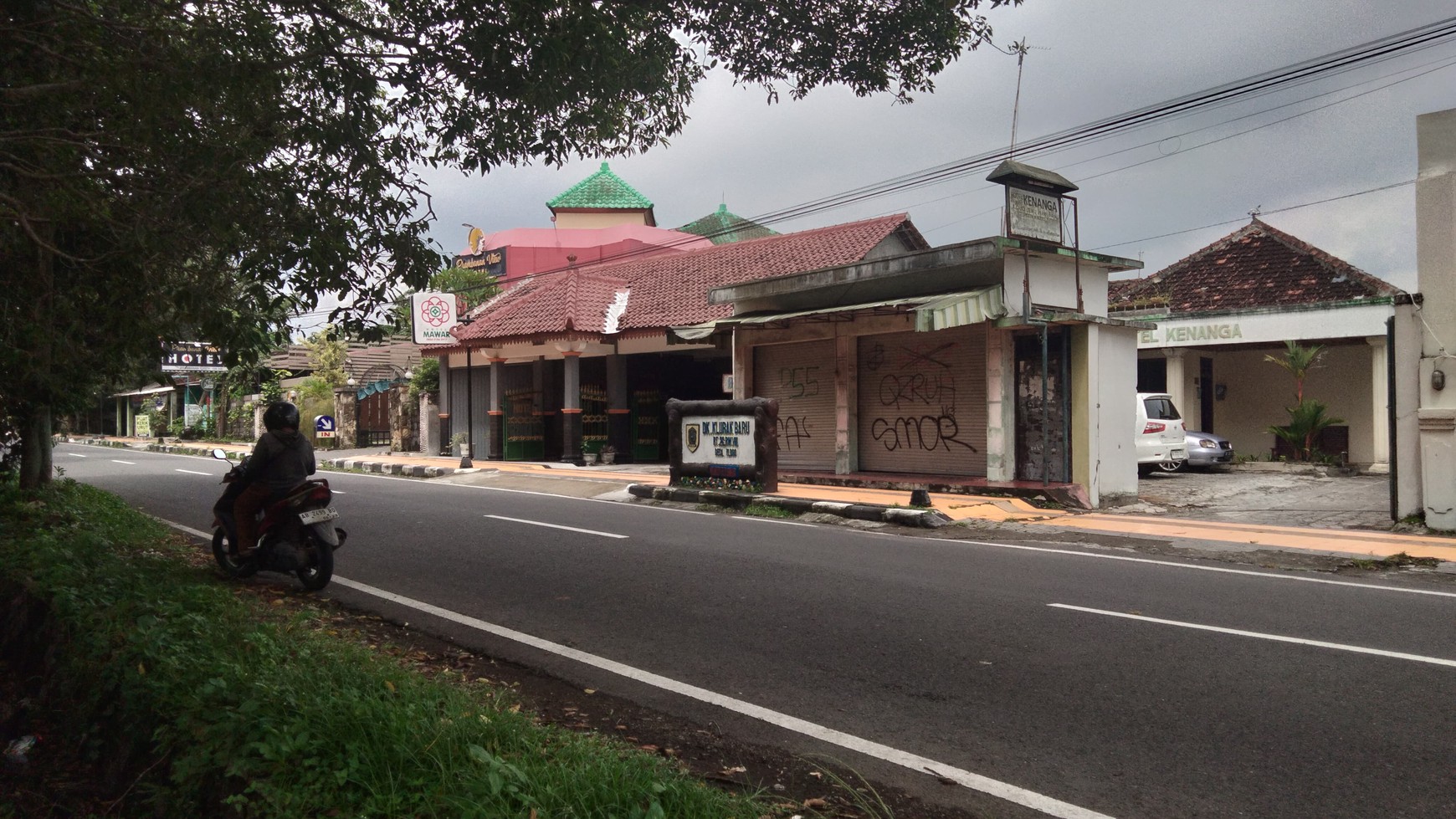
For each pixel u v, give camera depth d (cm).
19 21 632
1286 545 1012
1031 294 1420
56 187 668
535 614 683
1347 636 607
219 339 680
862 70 867
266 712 366
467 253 3962
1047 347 1425
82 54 663
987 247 1391
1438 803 361
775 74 884
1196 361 2147
